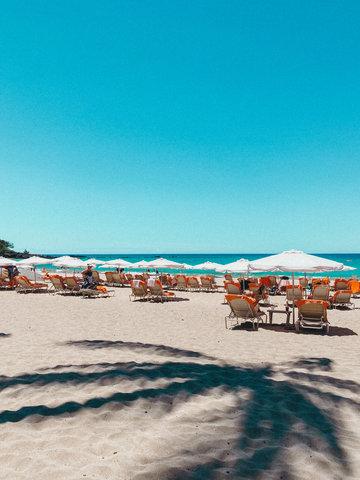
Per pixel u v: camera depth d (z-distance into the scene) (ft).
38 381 14.60
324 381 14.92
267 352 20.67
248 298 27.55
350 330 27.71
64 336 24.18
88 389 13.64
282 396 13.00
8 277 68.64
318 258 28.12
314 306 26.78
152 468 8.42
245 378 15.10
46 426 10.80
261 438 9.98
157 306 39.45
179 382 14.34
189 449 9.33
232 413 11.60
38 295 48.62
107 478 8.05
